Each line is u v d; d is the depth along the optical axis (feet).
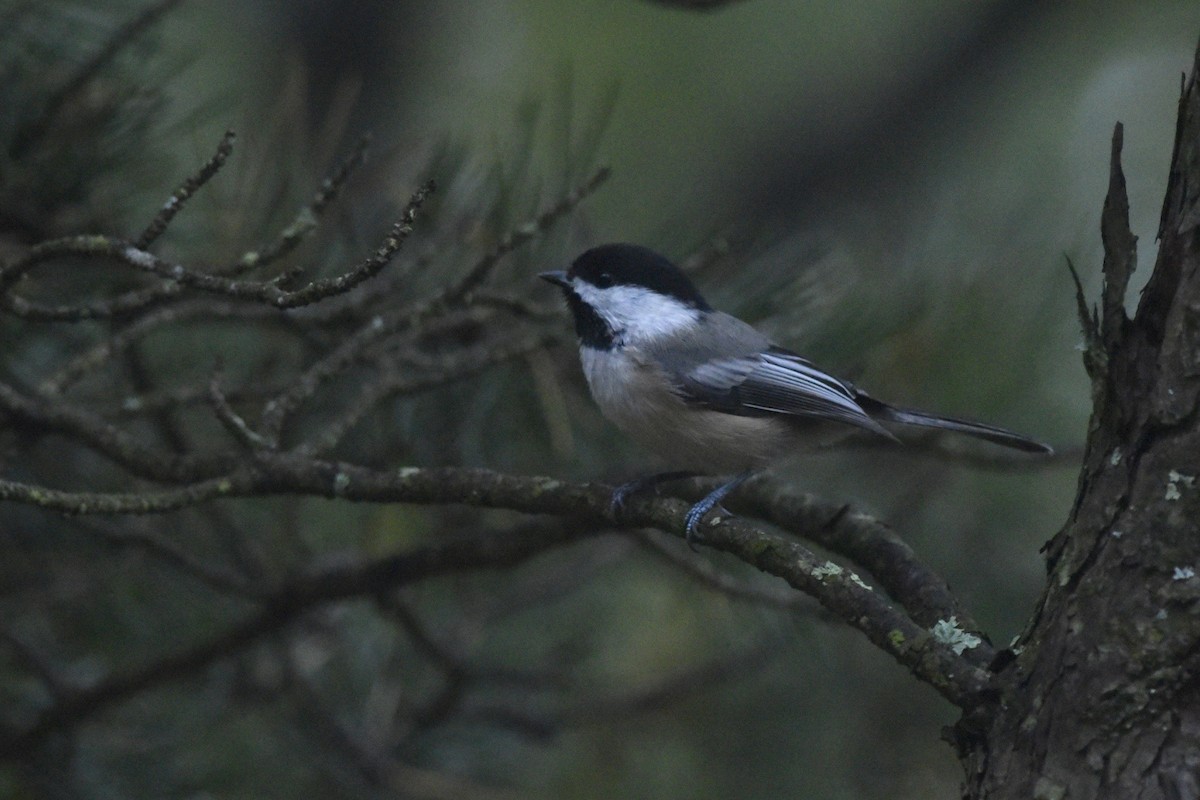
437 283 25.90
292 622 28.94
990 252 28.50
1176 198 15.08
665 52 46.26
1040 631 14.83
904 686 34.71
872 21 48.93
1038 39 46.80
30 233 24.75
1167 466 14.32
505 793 33.42
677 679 32.94
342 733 32.40
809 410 25.67
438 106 41.16
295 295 16.34
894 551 19.97
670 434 26.27
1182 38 44.80
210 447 29.17
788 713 35.55
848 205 45.98
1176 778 13.35
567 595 35.12
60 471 27.04
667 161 45.42
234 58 39.65
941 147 47.11
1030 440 25.16
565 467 27.78
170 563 29.19
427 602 33.94
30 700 30.66
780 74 48.03
